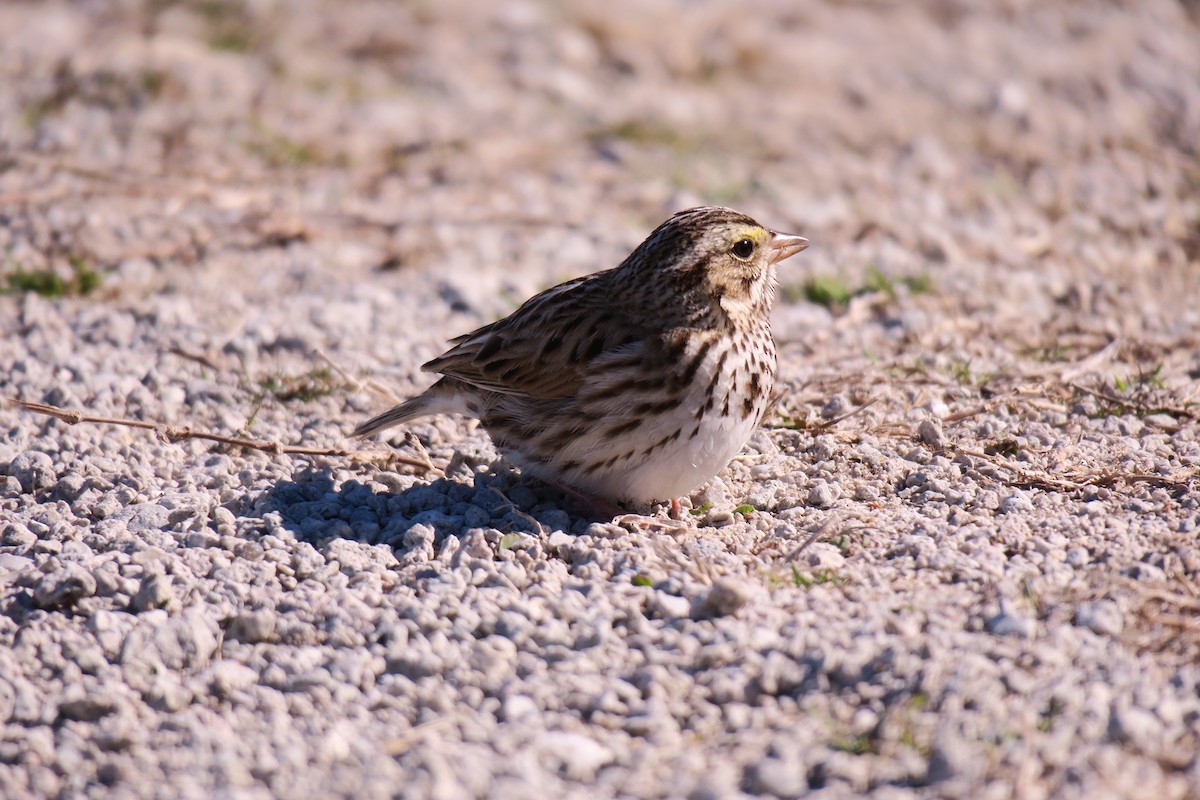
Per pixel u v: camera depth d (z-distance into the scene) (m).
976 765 7.20
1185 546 9.29
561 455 10.31
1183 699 7.72
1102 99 23.44
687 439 9.96
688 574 9.29
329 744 7.67
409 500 10.66
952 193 19.23
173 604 8.98
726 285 10.13
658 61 23.91
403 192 18.64
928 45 25.67
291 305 15.23
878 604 8.71
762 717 7.77
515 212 18.16
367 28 24.14
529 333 10.46
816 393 12.87
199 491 10.83
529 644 8.53
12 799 7.38
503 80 22.61
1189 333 14.58
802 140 21.14
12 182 18.12
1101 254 17.16
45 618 8.82
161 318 14.65
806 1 27.12
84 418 11.56
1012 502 10.23
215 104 20.80
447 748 7.62
